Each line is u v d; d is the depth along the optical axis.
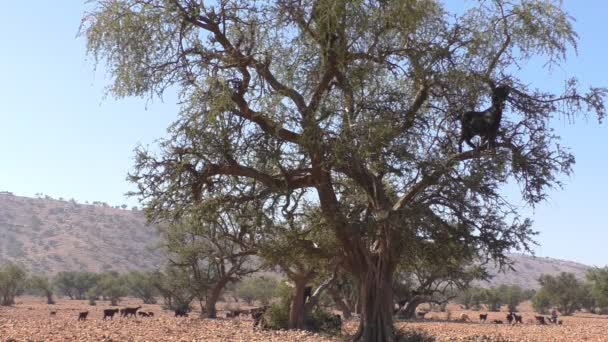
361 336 22.27
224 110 19.14
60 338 31.02
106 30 19.31
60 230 185.38
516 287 131.38
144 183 20.09
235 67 19.97
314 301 40.03
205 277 65.94
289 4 19.50
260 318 44.22
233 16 19.91
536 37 20.34
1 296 107.25
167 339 31.84
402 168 19.39
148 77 19.95
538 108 20.67
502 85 20.17
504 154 20.14
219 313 80.50
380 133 18.50
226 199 20.75
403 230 20.28
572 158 20.50
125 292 117.00
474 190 19.69
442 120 21.59
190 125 19.17
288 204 20.56
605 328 57.66
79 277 134.00
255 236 21.70
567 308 113.06
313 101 19.66
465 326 56.84
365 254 22.19
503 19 20.55
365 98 19.73
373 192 20.95
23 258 159.12
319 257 22.89
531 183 20.50
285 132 19.70
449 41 20.42
